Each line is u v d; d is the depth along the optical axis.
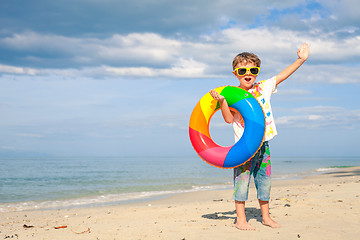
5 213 6.97
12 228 4.65
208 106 3.51
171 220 4.18
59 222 5.11
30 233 3.76
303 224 3.47
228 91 3.37
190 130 3.55
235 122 3.42
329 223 3.49
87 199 9.70
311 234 3.03
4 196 10.74
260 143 3.20
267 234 3.07
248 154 3.20
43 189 13.25
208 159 3.37
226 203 6.33
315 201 4.94
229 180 16.92
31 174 24.33
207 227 3.48
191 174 23.28
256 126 3.18
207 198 9.02
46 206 8.38
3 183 16.38
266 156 3.39
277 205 4.82
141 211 5.80
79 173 25.59
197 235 3.11
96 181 17.17
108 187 13.63
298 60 3.46
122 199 9.54
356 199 5.02
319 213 4.02
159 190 12.17
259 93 3.44
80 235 3.42
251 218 3.91
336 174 18.75
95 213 6.43
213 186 13.59
